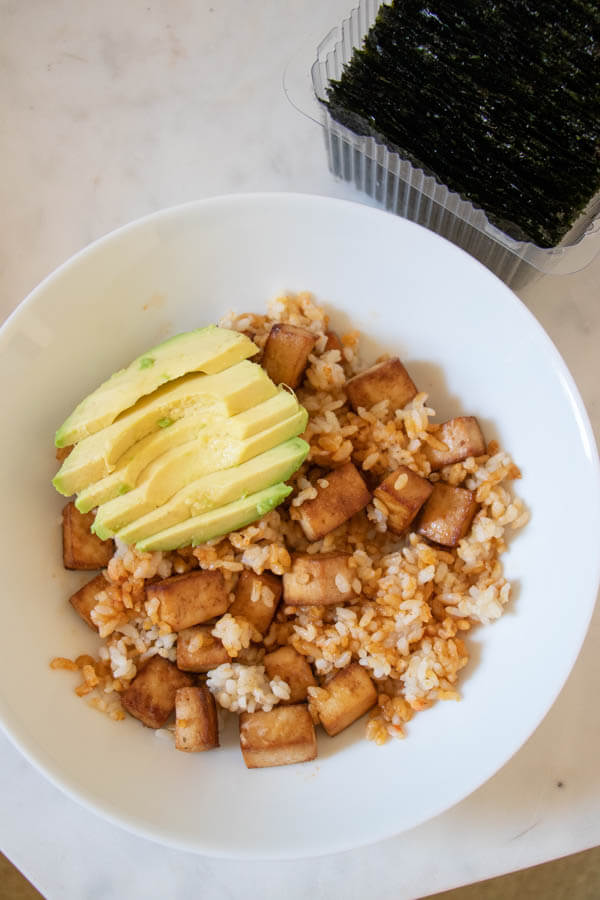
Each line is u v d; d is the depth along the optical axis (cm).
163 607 45
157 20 57
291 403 45
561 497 46
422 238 46
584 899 65
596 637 51
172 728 46
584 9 46
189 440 46
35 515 47
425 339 49
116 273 47
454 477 48
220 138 56
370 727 46
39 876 50
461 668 47
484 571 47
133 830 43
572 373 53
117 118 57
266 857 43
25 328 46
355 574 47
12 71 57
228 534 46
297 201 47
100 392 46
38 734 44
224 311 50
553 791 51
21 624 45
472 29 47
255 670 46
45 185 56
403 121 47
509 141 46
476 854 50
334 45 50
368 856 50
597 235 48
